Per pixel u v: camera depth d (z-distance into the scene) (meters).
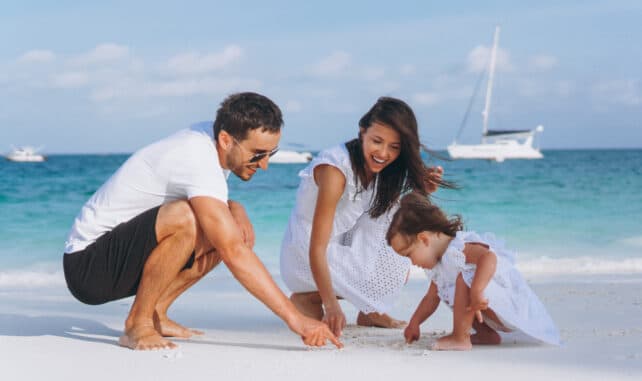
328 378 2.81
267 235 11.76
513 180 21.86
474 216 14.11
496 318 3.46
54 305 5.21
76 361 3.11
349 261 4.06
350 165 3.82
